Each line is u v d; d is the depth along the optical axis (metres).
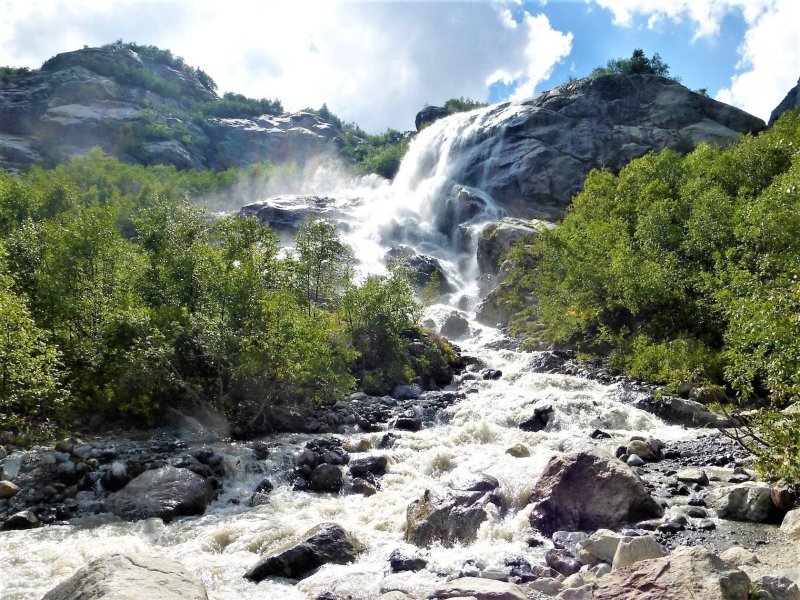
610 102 68.88
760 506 10.49
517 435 17.16
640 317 27.14
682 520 10.31
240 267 19.58
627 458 14.72
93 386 17.12
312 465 14.66
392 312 25.42
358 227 60.34
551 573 8.58
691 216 27.62
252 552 10.30
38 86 127.50
